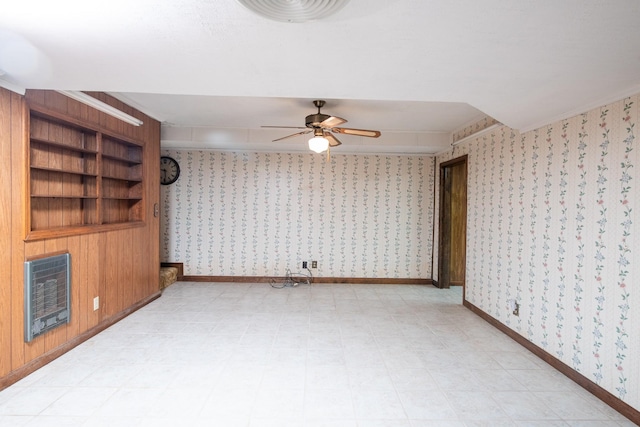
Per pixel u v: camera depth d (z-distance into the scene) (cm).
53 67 182
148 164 376
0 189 207
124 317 338
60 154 268
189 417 185
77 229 267
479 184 367
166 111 356
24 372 222
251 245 500
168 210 496
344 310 377
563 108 229
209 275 501
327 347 278
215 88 214
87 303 283
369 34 142
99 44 155
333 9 116
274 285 484
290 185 499
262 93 223
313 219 502
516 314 297
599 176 211
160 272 464
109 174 329
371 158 502
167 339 288
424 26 135
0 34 145
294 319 344
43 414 185
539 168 269
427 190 506
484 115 351
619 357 196
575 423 185
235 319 341
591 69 170
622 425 184
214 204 496
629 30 133
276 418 185
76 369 234
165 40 150
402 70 181
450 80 193
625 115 194
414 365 249
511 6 120
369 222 504
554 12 123
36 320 229
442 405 200
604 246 207
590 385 216
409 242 507
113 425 177
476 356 266
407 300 421
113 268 319
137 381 220
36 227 246
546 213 260
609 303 204
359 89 212
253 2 112
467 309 386
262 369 239
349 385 220
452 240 503
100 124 292
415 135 435
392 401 203
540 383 227
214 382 221
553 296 252
